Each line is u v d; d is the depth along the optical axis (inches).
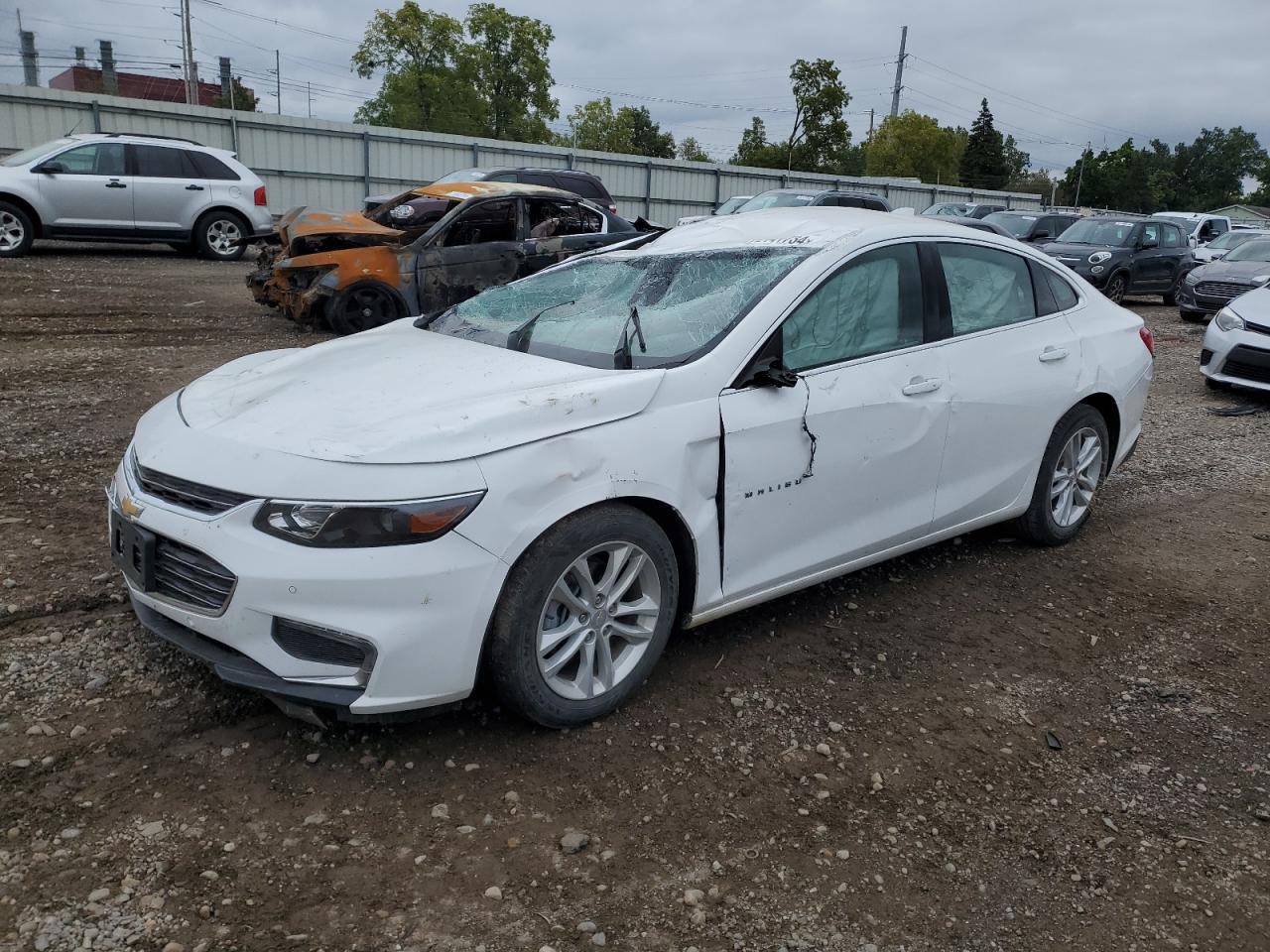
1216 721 135.9
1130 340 200.1
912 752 124.9
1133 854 107.8
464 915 93.5
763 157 2502.5
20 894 92.1
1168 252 726.5
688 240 169.2
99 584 156.8
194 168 639.1
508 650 114.2
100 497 197.2
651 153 3558.1
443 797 110.4
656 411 125.3
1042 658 151.7
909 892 100.3
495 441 112.3
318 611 105.6
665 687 136.5
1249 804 117.6
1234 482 252.5
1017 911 98.5
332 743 118.8
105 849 99.0
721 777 117.1
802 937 93.5
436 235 396.8
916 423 155.1
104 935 88.1
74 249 679.1
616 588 124.9
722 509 132.6
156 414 133.6
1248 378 350.3
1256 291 372.2
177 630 116.7
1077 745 128.7
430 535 106.7
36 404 266.4
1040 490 187.8
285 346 370.0
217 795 108.3
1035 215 832.9
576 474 115.9
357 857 100.3
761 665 144.2
